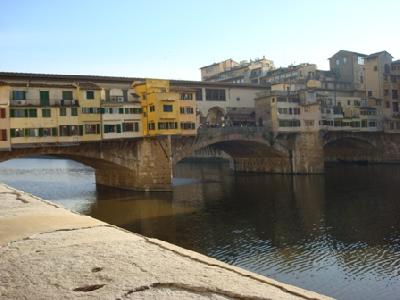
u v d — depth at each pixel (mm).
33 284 8641
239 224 43469
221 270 9219
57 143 55781
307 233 39375
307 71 99312
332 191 62406
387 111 96438
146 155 63750
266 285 8312
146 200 57219
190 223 44000
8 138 52156
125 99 64125
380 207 49875
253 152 86438
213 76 119812
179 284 8242
